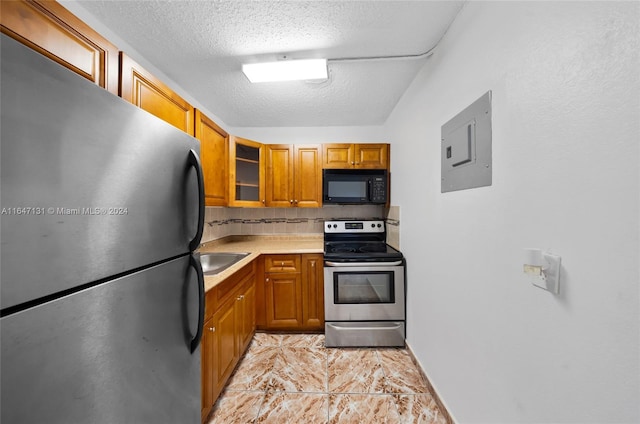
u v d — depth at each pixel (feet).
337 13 4.04
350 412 4.69
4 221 1.31
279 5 3.88
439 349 4.80
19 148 1.37
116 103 1.94
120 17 4.12
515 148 2.85
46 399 1.49
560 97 2.31
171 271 2.60
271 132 9.59
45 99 1.48
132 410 2.08
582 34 2.12
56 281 1.53
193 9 3.96
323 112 8.23
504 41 3.01
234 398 5.04
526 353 2.71
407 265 6.75
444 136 4.53
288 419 4.54
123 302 2.00
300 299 7.72
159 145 2.40
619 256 1.87
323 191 8.39
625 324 1.85
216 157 6.32
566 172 2.26
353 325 6.98
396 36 4.61
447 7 3.92
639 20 1.75
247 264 6.57
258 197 8.34
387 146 8.57
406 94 6.71
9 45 1.33
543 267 2.47
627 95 1.82
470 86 3.72
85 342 1.70
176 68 5.65
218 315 4.77
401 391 5.22
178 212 2.69
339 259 7.00
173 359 2.62
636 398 1.80
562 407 2.31
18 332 1.37
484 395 3.43
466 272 3.85
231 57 5.24
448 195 4.40
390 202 8.47
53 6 2.20
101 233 1.81
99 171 1.80
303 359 6.38
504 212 3.04
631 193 1.80
